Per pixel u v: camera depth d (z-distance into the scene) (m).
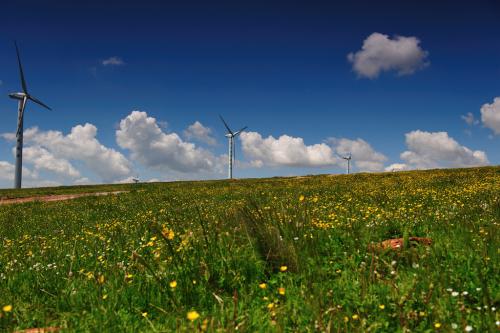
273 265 5.97
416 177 30.38
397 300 4.62
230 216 7.88
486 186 18.00
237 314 4.54
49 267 7.38
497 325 3.84
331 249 6.76
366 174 41.88
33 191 50.19
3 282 6.73
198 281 5.60
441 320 4.08
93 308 5.00
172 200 23.81
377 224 8.22
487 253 5.80
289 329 4.23
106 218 17.77
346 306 4.58
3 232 15.45
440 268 5.35
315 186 27.30
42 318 5.11
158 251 7.25
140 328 4.54
